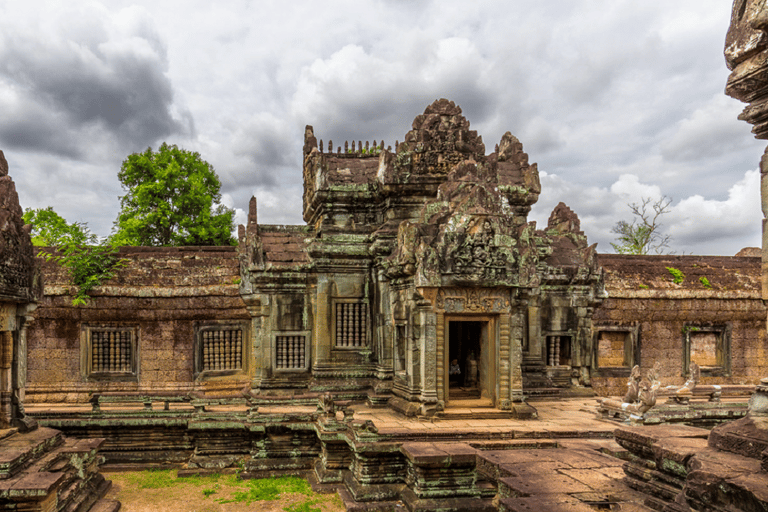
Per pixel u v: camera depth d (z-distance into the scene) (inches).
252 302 599.5
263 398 513.3
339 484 434.0
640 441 254.8
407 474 398.6
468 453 366.0
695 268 785.6
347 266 595.5
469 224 478.9
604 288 677.3
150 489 434.9
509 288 487.5
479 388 538.9
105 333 621.6
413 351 485.4
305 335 601.9
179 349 627.5
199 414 497.7
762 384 209.2
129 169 1195.9
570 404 576.4
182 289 619.2
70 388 605.3
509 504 231.0
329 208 616.7
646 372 723.4
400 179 580.4
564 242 709.3
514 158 681.6
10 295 379.9
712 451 208.5
